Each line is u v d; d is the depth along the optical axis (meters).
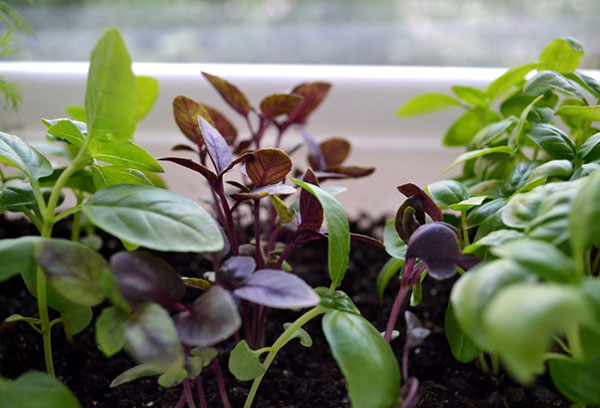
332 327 0.23
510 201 0.24
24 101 0.46
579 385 0.22
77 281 0.22
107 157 0.27
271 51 0.55
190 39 0.54
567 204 0.22
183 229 0.23
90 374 0.32
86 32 0.53
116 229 0.23
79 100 0.46
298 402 0.31
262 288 0.23
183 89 0.47
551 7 0.52
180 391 0.30
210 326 0.22
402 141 0.49
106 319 0.23
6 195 0.29
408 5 0.54
